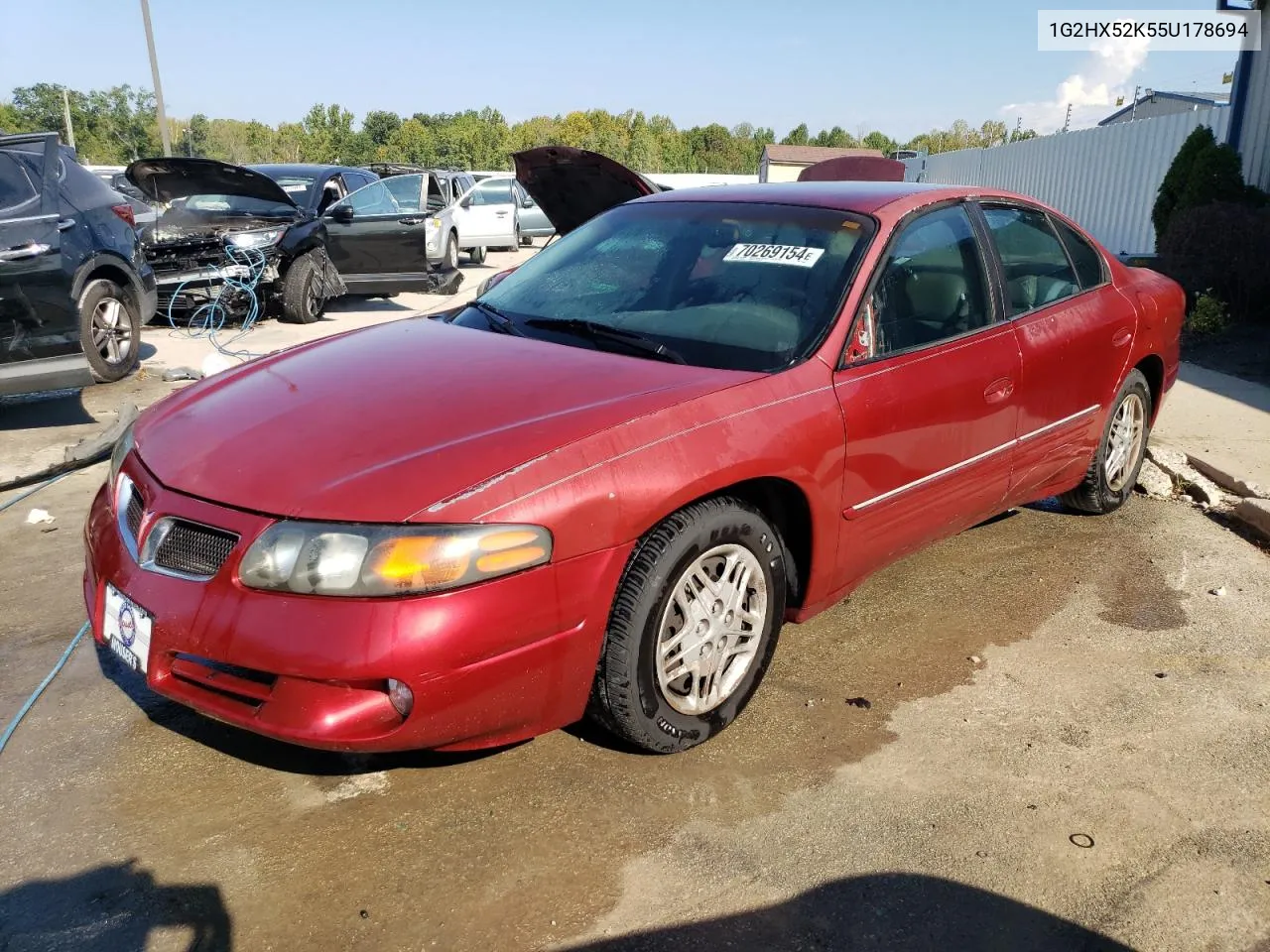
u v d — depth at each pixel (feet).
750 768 8.98
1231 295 30.58
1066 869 7.80
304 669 7.07
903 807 8.48
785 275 10.59
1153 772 9.07
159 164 30.42
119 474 8.90
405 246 36.52
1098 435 14.03
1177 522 15.43
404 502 7.27
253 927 7.00
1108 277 14.24
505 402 8.57
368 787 8.59
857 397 9.75
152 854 7.71
